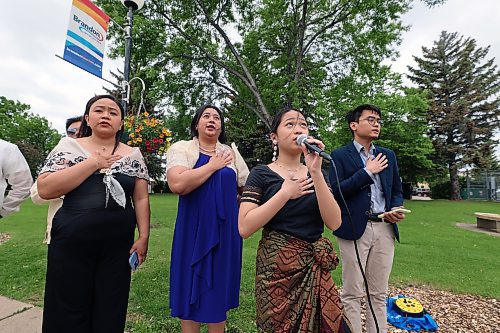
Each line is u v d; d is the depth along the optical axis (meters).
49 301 1.66
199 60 11.89
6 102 30.16
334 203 1.42
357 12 10.45
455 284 3.84
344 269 2.23
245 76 12.16
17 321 2.62
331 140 11.01
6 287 3.45
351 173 2.31
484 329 2.72
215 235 1.87
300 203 1.45
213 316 1.82
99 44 4.14
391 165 2.42
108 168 1.79
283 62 12.14
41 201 2.16
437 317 2.96
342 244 2.24
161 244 5.61
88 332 1.71
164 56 11.14
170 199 16.28
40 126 30.97
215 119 2.12
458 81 25.58
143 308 2.88
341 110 11.13
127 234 1.81
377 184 2.33
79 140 1.91
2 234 6.51
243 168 2.28
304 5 10.89
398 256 5.23
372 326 2.22
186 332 1.92
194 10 10.93
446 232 7.95
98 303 1.73
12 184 2.17
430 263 4.81
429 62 26.88
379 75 12.02
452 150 23.94
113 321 1.74
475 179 23.73
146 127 3.45
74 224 1.65
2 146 2.12
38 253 4.92
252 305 2.99
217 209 1.91
